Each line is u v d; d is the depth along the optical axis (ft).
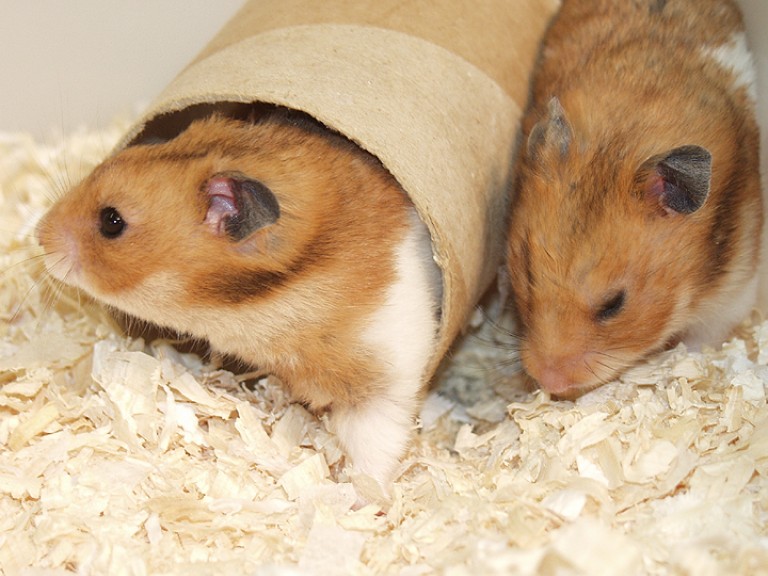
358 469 0.73
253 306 0.69
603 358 0.72
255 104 0.76
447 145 0.71
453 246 0.69
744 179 0.75
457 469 0.73
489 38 0.79
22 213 0.93
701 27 0.81
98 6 1.03
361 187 0.70
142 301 0.70
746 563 0.60
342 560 0.64
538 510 0.64
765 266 0.81
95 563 0.64
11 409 0.76
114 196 0.69
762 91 0.83
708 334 0.79
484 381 0.83
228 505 0.68
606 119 0.73
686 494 0.67
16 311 0.85
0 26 1.02
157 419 0.73
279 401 0.77
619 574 0.57
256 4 0.79
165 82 1.05
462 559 0.62
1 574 0.64
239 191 0.66
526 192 0.73
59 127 1.05
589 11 0.85
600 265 0.70
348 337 0.70
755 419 0.71
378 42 0.72
